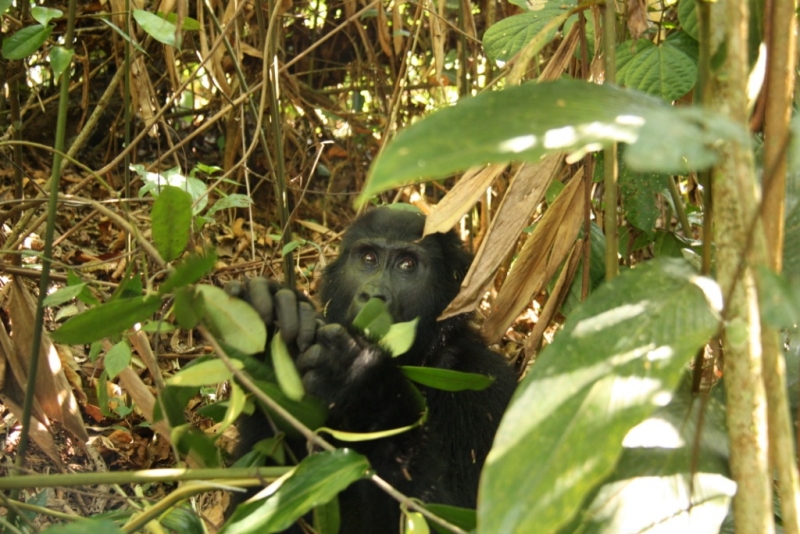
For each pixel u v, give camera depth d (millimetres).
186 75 7293
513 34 3881
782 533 2297
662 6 4062
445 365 4184
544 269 3570
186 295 2148
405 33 5523
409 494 2738
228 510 3318
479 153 1275
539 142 1283
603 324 1675
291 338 2707
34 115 6828
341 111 7590
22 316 3490
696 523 1854
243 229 6930
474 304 3389
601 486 1890
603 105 1370
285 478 1978
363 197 1255
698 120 1207
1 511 3521
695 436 1848
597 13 3207
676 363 1590
